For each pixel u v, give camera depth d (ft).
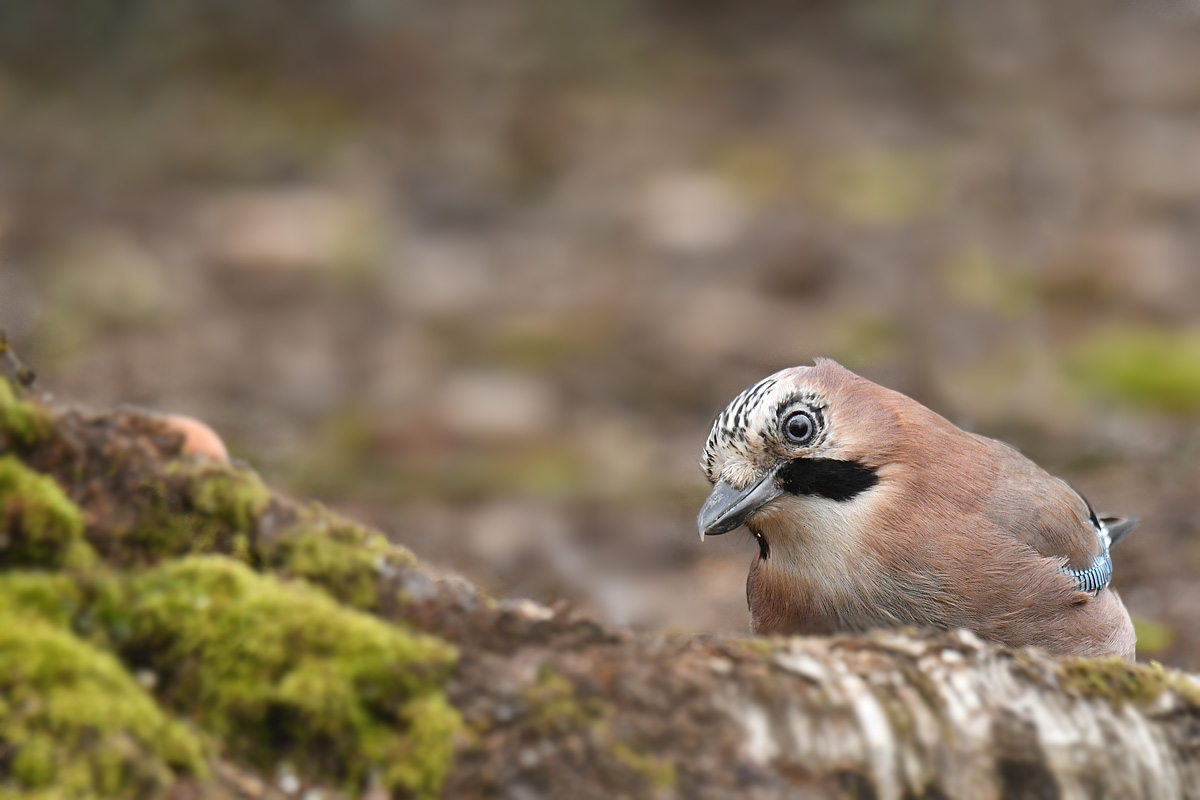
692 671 10.98
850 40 80.43
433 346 48.24
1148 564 31.45
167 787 9.59
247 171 64.23
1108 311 50.11
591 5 82.17
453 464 38.58
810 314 49.49
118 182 61.62
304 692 10.18
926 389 43.24
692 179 62.85
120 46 74.95
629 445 40.27
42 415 11.27
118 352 43.70
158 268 51.90
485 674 10.55
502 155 67.00
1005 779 11.36
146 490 11.35
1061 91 73.82
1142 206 59.47
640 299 51.88
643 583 30.76
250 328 48.37
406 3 81.25
